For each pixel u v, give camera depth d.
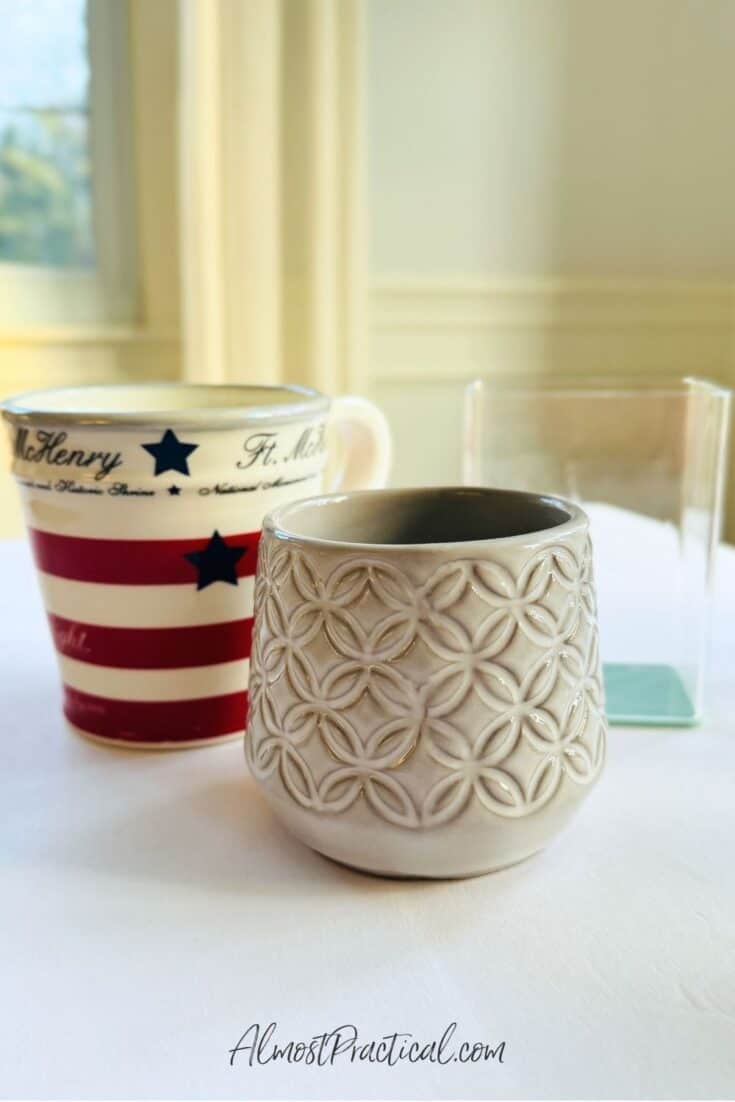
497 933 0.27
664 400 0.43
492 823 0.27
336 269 1.23
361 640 0.27
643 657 0.45
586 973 0.25
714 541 0.40
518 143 1.37
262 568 0.30
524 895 0.28
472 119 1.35
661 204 1.44
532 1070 0.22
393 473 1.42
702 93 1.42
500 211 1.39
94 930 0.27
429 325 1.39
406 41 1.30
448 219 1.37
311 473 0.39
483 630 0.27
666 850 0.31
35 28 1.29
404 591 0.27
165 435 0.34
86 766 0.37
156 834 0.32
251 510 0.36
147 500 0.35
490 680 0.27
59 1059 0.22
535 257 1.41
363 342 1.27
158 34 1.28
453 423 1.43
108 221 1.35
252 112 1.13
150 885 0.29
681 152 1.43
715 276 1.49
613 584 0.45
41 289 1.34
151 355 1.36
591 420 0.45
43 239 1.36
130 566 0.36
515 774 0.27
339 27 1.16
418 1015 0.23
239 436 0.35
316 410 0.38
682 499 0.44
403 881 0.29
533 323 1.42
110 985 0.25
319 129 1.17
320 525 0.33
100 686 0.38
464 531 0.35
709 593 0.40
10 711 0.43
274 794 0.30
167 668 0.37
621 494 0.45
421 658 0.27
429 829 0.27
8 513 1.30
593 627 0.30
